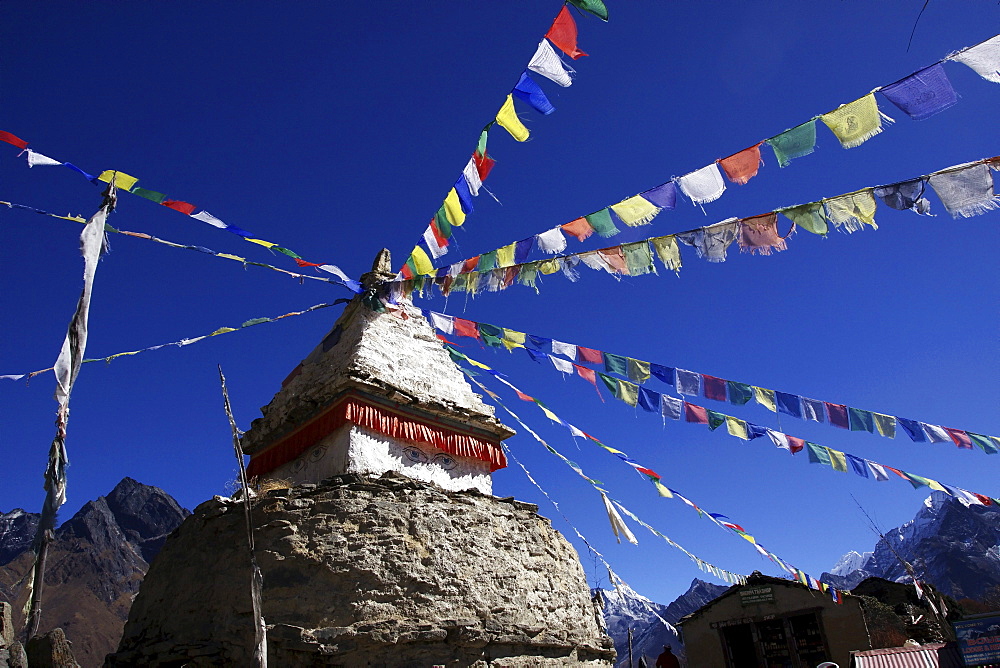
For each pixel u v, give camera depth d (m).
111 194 7.86
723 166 8.20
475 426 15.53
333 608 10.80
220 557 11.77
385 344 15.23
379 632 10.59
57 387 6.53
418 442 14.43
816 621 25.78
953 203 7.26
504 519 13.70
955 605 30.88
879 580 32.03
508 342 13.05
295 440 14.89
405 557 11.61
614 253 9.55
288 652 10.37
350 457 13.31
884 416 12.45
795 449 13.66
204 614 11.41
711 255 8.85
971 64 6.52
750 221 8.60
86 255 7.23
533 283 10.15
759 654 26.41
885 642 24.97
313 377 15.61
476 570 12.30
